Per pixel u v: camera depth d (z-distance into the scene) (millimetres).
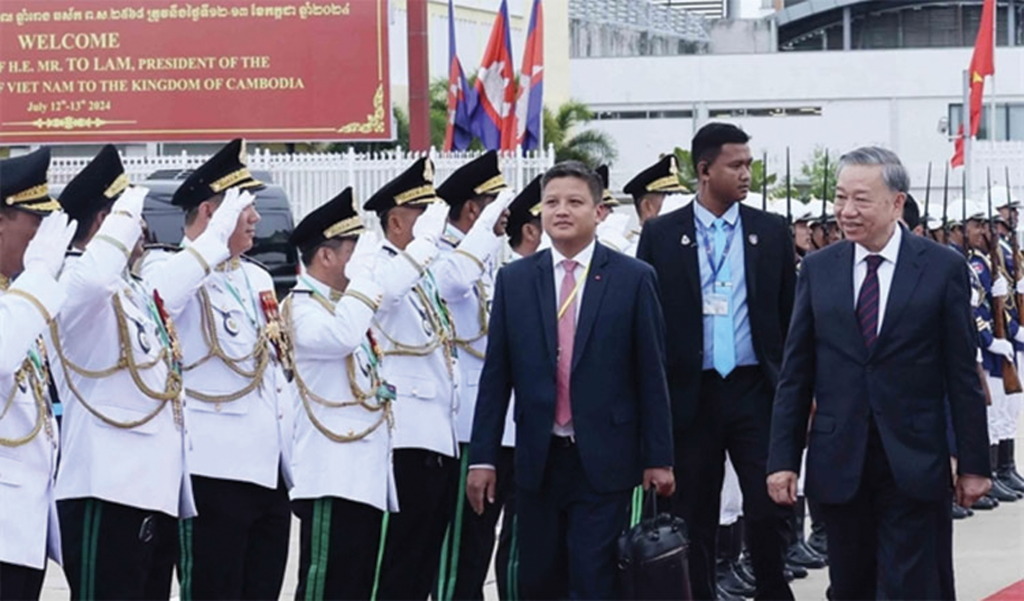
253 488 7199
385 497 7500
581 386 6910
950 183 31469
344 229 7484
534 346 6992
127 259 6484
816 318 6789
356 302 7293
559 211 7000
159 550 7008
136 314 6695
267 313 7430
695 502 7988
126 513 6602
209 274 6953
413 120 26219
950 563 6801
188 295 6902
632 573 6715
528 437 6977
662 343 7047
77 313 6453
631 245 9719
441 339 8102
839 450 6672
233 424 7141
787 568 9945
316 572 7367
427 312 8086
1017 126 45969
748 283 7949
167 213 17531
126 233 6441
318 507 7352
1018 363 13992
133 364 6621
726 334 7934
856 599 6875
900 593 6613
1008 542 11000
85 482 6578
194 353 7145
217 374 7164
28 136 27875
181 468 6812
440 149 37031
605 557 6840
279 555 7441
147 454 6637
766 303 7961
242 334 7250
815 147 44906
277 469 7309
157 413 6688
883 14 54938
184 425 6840
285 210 18719
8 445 6043
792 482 6859
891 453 6582
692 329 7938
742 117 47812
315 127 27219
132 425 6602
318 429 7383
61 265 6234
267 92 27312
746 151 8008
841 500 6664
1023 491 13156
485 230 8328
